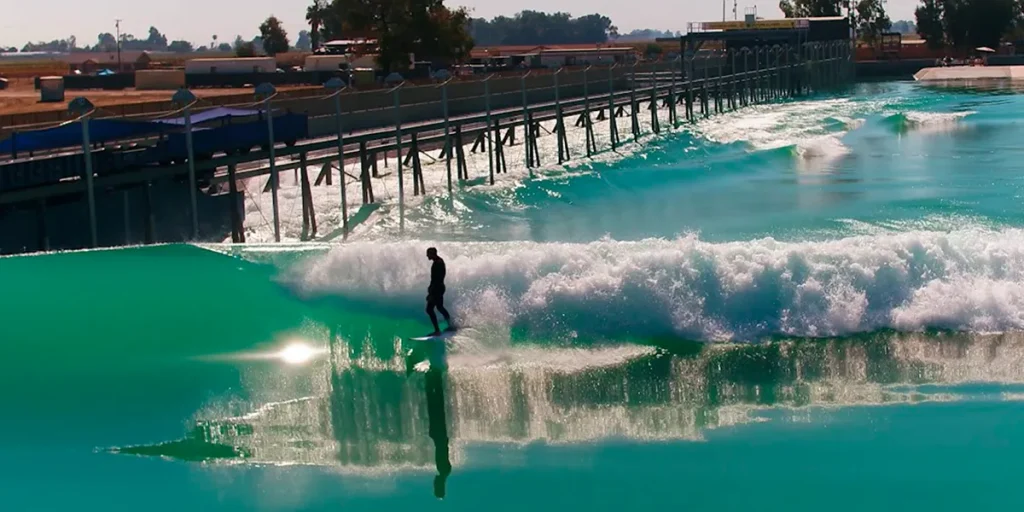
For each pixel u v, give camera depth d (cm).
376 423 1552
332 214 3747
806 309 1856
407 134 4003
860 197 3903
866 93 9838
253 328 1883
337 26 13212
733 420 1545
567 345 1800
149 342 1845
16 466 1438
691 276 1877
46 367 1758
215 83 8144
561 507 1305
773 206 3809
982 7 14188
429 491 1353
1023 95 8931
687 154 5378
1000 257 1900
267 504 1327
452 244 2027
